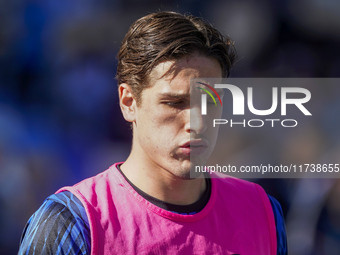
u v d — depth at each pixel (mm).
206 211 5406
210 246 5215
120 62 5316
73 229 4871
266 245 5758
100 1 16281
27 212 13500
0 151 13781
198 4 16250
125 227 4992
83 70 15742
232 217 5578
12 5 15961
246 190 6027
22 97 15492
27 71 15789
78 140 15141
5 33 15852
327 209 13086
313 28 16469
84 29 15969
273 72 15922
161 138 4918
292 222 13305
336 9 16438
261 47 16203
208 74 4863
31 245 4945
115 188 5293
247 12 16297
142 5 16266
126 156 15211
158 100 4855
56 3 16078
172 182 5250
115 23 16125
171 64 4770
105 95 15602
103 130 15398
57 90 15625
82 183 5375
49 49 15945
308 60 16281
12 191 13430
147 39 4898
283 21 16406
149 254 4930
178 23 4883
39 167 14180
